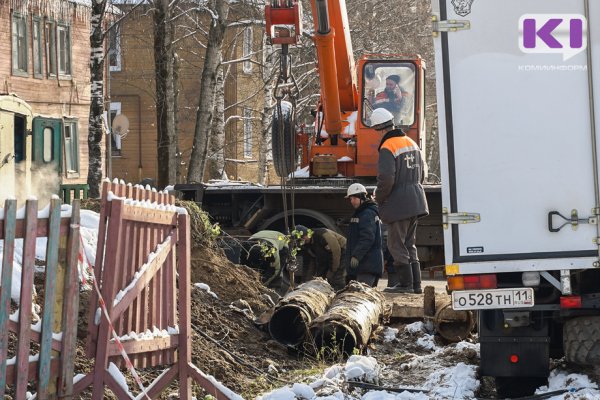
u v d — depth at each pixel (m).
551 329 14.52
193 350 15.50
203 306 17.86
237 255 24.47
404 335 19.33
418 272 23.33
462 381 13.98
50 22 57.41
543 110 12.92
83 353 13.63
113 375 10.84
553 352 14.91
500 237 12.96
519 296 12.96
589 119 12.92
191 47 67.88
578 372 13.90
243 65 75.94
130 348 11.34
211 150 57.03
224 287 19.33
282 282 25.14
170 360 12.42
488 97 12.96
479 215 12.96
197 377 12.43
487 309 13.58
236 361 16.05
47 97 57.16
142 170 77.50
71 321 10.26
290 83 21.70
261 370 15.94
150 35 70.81
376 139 31.05
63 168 57.41
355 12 67.19
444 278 31.33
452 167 12.98
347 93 31.38
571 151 12.92
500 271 12.94
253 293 19.64
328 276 26.08
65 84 58.75
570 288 12.88
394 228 22.89
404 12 70.25
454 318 18.56
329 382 13.77
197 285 18.67
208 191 30.92
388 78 31.20
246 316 18.27
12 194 49.12
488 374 13.68
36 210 9.69
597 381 13.38
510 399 13.62
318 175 31.38
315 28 28.64
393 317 20.42
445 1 12.96
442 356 16.64
